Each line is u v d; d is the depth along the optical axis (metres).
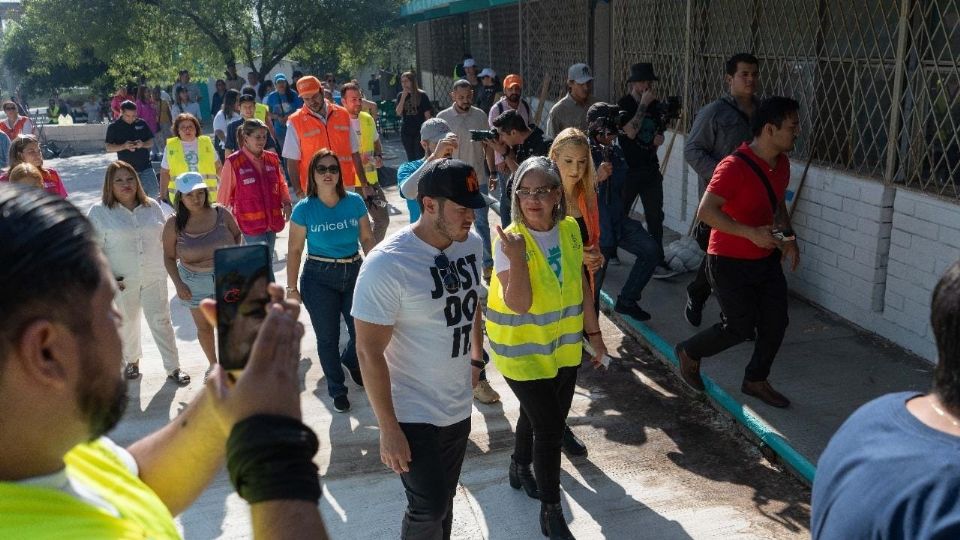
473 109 8.45
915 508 1.38
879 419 1.55
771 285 4.94
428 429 3.36
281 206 7.62
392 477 4.75
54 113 30.70
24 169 5.69
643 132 7.25
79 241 0.94
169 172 9.08
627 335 6.66
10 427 0.93
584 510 4.31
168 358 6.12
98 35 21.59
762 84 7.48
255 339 1.19
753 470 4.67
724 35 7.99
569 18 12.23
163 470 1.37
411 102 13.66
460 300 3.36
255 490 1.04
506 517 4.30
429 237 3.34
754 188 4.77
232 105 12.84
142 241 5.82
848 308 6.41
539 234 3.79
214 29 21.61
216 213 5.70
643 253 6.41
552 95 13.26
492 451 4.97
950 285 1.48
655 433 5.11
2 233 0.90
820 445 4.64
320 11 21.62
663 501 4.38
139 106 19.02
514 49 16.09
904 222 5.76
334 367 5.55
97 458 1.17
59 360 0.93
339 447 5.11
